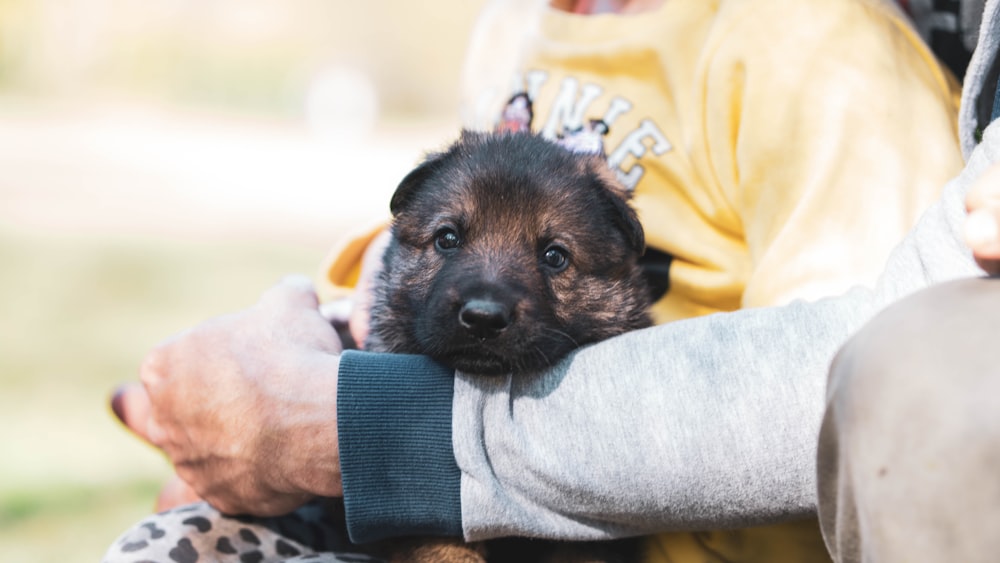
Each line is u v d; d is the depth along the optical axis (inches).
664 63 53.0
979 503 36.4
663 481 43.9
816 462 40.2
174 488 55.0
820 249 47.2
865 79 49.0
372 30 560.1
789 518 44.1
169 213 263.9
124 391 52.9
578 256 51.9
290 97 524.1
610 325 51.9
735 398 43.8
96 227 241.6
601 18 54.9
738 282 51.1
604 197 52.4
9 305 168.2
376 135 475.5
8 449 104.2
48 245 219.9
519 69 56.8
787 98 49.4
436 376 45.8
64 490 92.4
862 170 47.9
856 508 38.4
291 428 46.7
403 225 53.7
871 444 37.6
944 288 38.9
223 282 186.9
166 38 516.1
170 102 510.9
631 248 52.2
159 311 165.5
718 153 51.0
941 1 54.1
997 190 38.9
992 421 36.4
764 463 43.5
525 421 45.2
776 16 50.6
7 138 365.1
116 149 364.8
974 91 44.5
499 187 52.0
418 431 45.3
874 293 43.7
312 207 282.7
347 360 46.2
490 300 47.9
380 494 45.3
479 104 60.0
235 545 48.5
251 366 47.9
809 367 43.6
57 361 137.2
